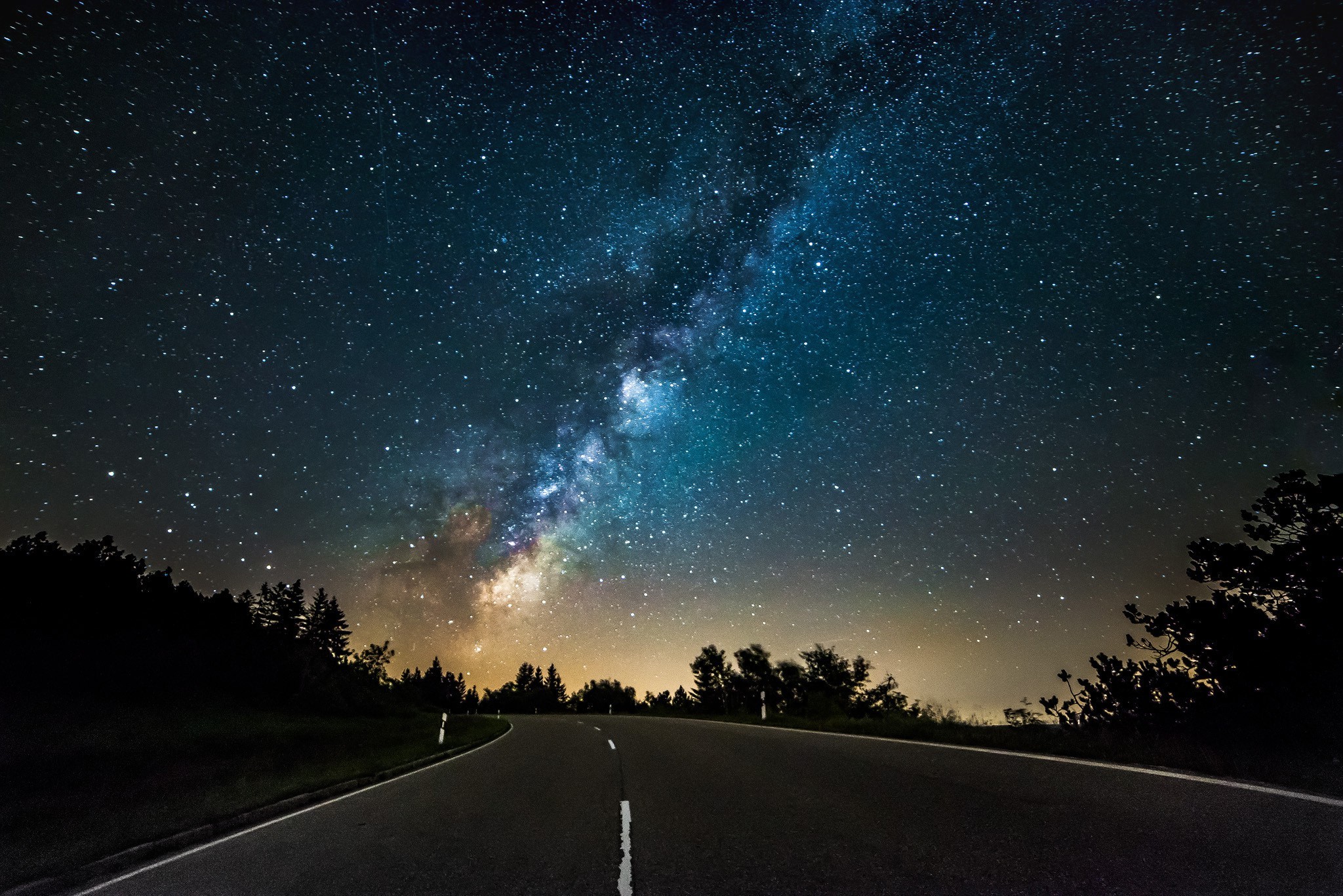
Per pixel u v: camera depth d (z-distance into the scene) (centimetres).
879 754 1016
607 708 6019
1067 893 390
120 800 936
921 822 575
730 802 736
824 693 2394
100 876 589
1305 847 430
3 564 2448
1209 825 491
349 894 478
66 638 2433
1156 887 387
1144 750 793
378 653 4519
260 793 931
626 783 926
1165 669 954
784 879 456
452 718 3703
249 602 3847
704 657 3750
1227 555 927
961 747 1023
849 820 604
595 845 579
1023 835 508
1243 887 376
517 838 618
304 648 3500
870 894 416
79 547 2808
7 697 1934
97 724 1900
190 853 641
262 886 513
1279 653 828
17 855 649
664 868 500
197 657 2897
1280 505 905
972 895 401
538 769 1131
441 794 916
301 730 2380
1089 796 618
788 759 1045
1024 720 1187
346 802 893
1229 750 741
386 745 1839
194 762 1458
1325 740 696
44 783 1180
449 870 523
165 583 3209
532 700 7481
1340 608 815
